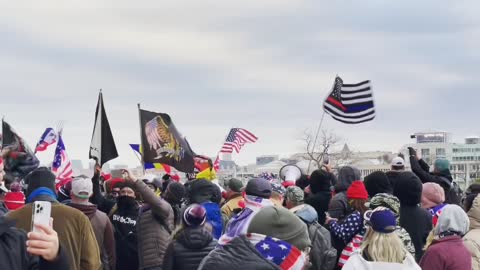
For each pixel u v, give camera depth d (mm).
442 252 6102
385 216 5227
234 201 10273
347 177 9586
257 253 3746
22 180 9008
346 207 8547
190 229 6152
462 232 6215
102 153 11438
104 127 11500
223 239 6164
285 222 3891
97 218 7969
